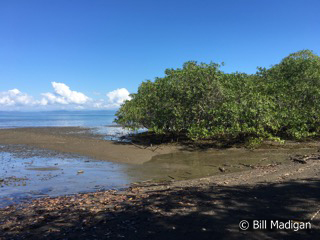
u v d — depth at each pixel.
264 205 5.22
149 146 17.97
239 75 20.00
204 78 18.27
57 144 19.05
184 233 4.02
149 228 4.28
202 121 17.88
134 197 6.59
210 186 7.38
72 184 8.95
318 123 18.86
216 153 15.46
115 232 4.19
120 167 11.98
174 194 6.55
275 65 23.14
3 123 55.06
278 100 18.89
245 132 17.78
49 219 5.18
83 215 5.25
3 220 5.29
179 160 13.59
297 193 5.97
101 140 21.00
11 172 10.87
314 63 20.34
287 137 19.20
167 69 19.59
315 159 11.98
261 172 9.57
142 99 20.25
